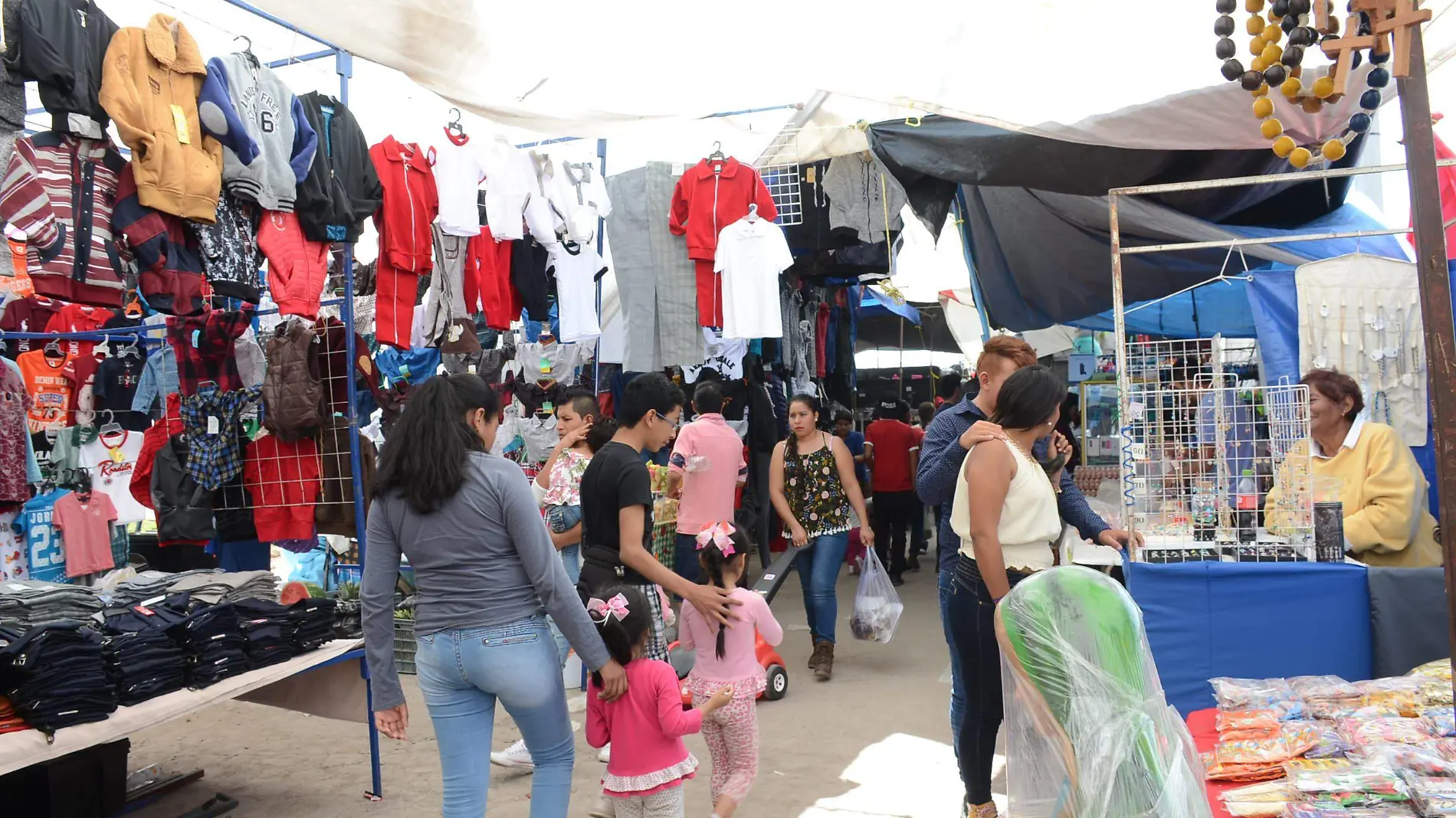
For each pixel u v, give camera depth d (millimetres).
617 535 3676
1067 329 11188
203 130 3689
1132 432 4074
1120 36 4172
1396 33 1950
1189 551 3963
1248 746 2857
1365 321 5281
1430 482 5137
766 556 8680
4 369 4898
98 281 3477
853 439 10062
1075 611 2121
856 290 11469
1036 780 2113
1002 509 3150
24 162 3305
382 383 7707
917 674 6082
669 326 6812
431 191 5195
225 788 4383
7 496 4836
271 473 4676
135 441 6449
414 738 5066
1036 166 5730
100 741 3166
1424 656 3639
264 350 4953
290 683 4461
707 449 5531
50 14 3207
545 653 2859
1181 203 6324
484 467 2812
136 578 4016
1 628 3195
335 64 5105
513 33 4227
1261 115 2371
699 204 6664
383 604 2879
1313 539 3869
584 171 6355
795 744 4797
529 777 4438
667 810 3102
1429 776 2469
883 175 7227
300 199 4137
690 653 5242
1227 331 8195
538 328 7469
